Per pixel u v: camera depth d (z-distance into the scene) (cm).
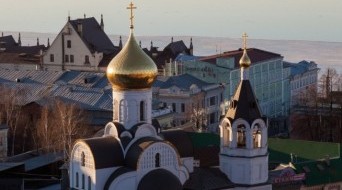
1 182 14738
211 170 12244
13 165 15525
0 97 19725
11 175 15300
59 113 18238
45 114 18038
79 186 11350
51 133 17925
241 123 12019
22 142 19225
